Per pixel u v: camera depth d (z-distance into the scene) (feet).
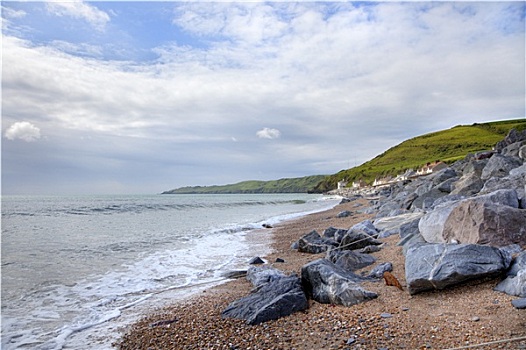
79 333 27.30
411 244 39.78
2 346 25.09
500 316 20.74
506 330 19.02
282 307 26.78
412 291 26.96
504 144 115.65
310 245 57.31
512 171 58.03
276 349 21.15
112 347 24.48
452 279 25.64
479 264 25.93
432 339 19.67
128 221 119.34
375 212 101.60
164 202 290.35
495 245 29.86
